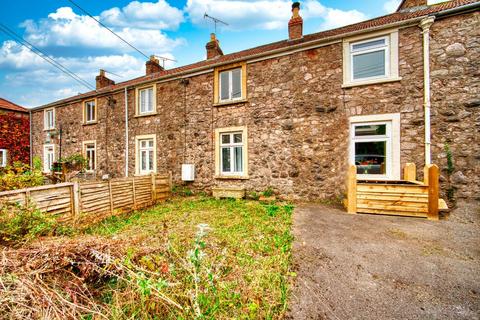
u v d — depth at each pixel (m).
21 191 3.60
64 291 1.83
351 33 6.07
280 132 7.20
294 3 7.89
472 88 5.14
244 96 7.70
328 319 1.89
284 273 2.57
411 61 5.64
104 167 11.02
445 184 5.32
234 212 5.55
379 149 6.04
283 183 7.13
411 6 7.27
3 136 13.48
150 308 1.80
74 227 3.91
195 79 8.76
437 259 2.89
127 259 2.04
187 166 8.54
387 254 3.05
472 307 2.02
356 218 4.75
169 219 5.01
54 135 13.02
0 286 1.66
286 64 7.11
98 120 11.24
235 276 2.43
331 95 6.50
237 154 8.13
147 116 9.85
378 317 1.91
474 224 4.23
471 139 5.14
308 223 4.46
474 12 5.14
